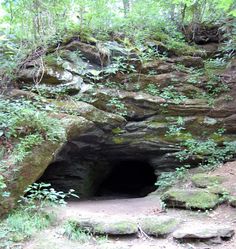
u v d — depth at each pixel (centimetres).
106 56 896
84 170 952
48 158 639
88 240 506
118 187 1244
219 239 496
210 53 1049
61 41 893
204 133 892
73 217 570
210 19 1113
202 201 621
